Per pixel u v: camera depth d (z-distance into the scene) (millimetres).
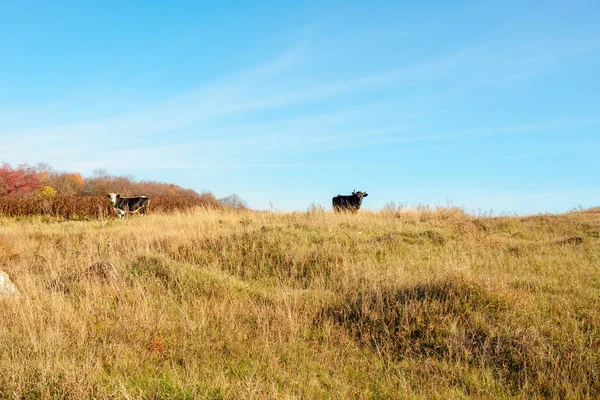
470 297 7496
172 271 9531
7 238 13781
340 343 6816
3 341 6176
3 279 8617
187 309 7887
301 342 6801
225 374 5707
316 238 12945
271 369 5832
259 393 5004
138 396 4887
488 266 10242
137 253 11008
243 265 11484
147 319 6996
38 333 6473
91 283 8859
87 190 42750
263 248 11953
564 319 6949
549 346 6148
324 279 10164
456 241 13102
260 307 8141
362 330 7203
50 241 13750
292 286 10109
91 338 6359
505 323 6727
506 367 5949
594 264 10359
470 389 5539
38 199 22859
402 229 14547
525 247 12250
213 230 14250
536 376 5715
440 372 5965
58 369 5309
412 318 7156
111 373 5434
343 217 16641
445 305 7336
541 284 8602
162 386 5219
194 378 5344
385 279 9016
